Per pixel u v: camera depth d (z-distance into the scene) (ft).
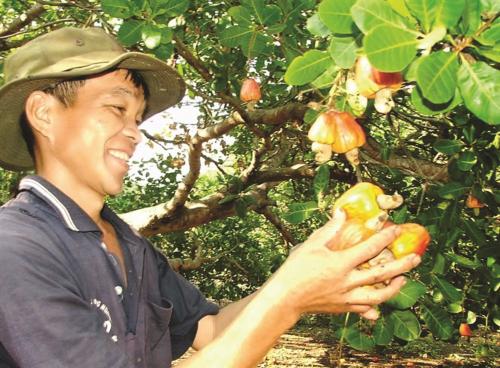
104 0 7.70
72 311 4.31
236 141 23.66
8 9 18.40
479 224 10.83
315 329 44.96
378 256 4.62
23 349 4.03
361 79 5.30
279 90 12.21
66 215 4.85
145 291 5.74
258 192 19.21
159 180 26.81
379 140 16.63
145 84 6.40
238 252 28.27
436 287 8.73
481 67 3.98
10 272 4.14
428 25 3.95
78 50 5.24
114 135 5.28
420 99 4.43
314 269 4.25
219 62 11.87
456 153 9.01
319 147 5.81
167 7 7.86
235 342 4.26
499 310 12.51
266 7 7.87
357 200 4.69
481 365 32.01
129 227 6.10
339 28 4.55
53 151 5.21
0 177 22.95
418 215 9.14
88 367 4.16
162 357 5.86
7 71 5.34
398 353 36.42
